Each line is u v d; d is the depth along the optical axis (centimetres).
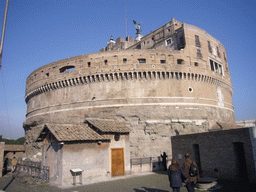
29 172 3105
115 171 2656
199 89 5041
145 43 6731
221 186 1866
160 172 2975
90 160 2428
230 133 2197
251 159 1975
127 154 2848
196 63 5234
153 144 4309
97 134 2648
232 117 5969
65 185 2173
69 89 5116
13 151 5903
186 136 2747
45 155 2623
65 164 2231
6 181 2766
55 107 5206
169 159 3378
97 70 4825
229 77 6425
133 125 4434
